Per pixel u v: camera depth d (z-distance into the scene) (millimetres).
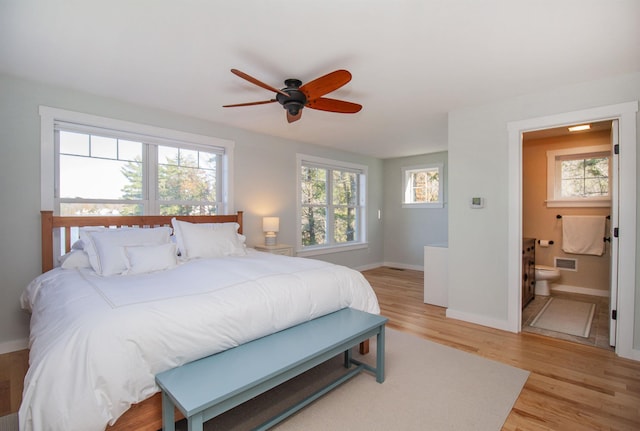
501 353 2598
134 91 2941
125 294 1770
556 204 4590
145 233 2848
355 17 1805
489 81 2688
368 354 2607
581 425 1709
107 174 3182
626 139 2520
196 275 2229
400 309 3787
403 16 1794
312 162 5293
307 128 4211
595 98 2643
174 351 1519
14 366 2393
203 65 2418
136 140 3332
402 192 6445
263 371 1498
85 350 1320
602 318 3418
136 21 1859
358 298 2529
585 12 1747
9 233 2643
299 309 2086
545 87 2811
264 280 2084
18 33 1982
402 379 2197
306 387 2117
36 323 1829
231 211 4090
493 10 1735
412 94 2988
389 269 6305
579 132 4324
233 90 2914
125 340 1402
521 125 2996
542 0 1648
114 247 2510
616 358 2504
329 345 1786
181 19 1837
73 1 1670
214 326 1659
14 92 2648
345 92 2947
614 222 2635
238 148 4184
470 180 3326
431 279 3988
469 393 2023
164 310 1582
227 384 1384
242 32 1970
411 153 6047
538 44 2088
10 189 2641
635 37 1993
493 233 3184
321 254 5398
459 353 2602
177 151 3686
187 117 3664
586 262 4414
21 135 2680
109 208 3197
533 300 4125
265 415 1815
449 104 3260
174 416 1494
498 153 3143
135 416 1422
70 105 2900
